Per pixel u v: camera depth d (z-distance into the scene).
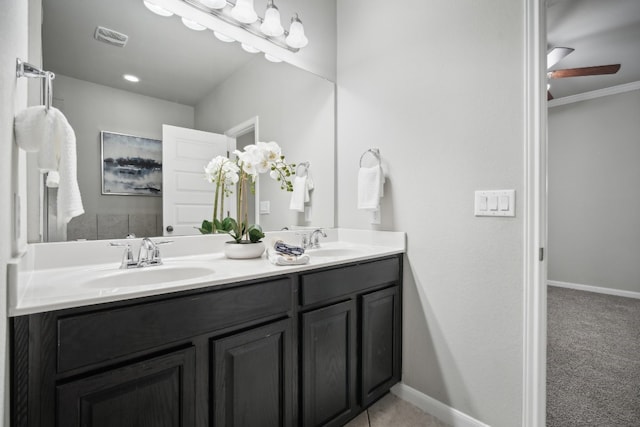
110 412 0.75
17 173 0.81
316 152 1.95
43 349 0.68
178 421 0.86
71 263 1.12
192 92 1.46
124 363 0.78
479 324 1.40
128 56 1.29
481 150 1.39
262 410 1.06
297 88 1.86
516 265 1.29
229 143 1.58
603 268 3.75
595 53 2.90
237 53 1.61
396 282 1.65
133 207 1.28
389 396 1.69
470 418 1.41
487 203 1.37
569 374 1.88
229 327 0.97
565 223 4.03
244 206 1.62
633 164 3.55
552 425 1.43
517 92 1.29
